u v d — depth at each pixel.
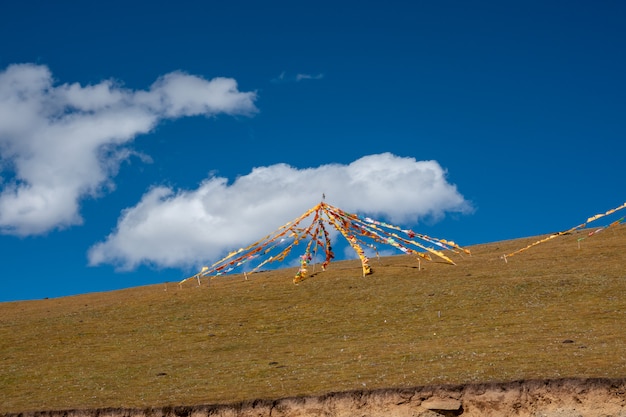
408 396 41.19
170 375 52.12
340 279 76.75
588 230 90.75
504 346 48.97
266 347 57.97
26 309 85.69
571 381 39.41
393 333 57.81
